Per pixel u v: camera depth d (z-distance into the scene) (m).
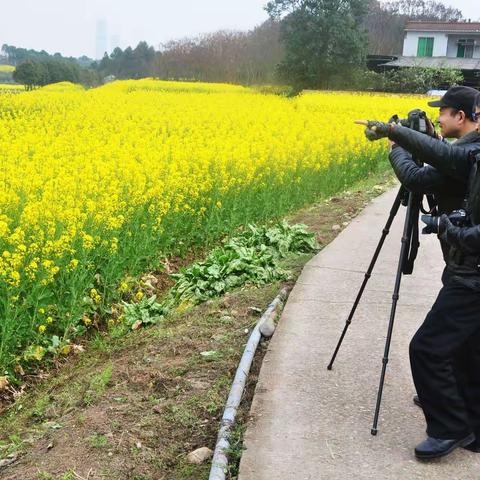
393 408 4.41
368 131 3.89
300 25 49.91
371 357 5.16
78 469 3.88
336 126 19.28
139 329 6.53
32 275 6.04
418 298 6.52
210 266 7.51
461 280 3.65
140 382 4.93
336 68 49.84
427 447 3.81
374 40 77.25
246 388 4.76
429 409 3.82
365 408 4.40
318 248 8.61
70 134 16.66
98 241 7.16
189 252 9.36
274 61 52.56
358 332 5.63
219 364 5.11
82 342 6.52
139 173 9.70
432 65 54.69
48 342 6.18
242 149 12.64
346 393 4.60
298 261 7.89
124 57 85.88
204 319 6.14
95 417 4.46
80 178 9.32
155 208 8.60
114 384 5.03
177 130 18.31
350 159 15.15
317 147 14.51
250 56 54.34
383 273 7.34
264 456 3.87
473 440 3.89
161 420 4.36
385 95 41.94
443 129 3.96
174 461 3.97
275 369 4.94
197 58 55.81
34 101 26.42
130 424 4.34
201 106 26.66
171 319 6.45
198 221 9.36
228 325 5.94
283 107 27.48
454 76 50.06
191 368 5.07
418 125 4.05
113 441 4.14
